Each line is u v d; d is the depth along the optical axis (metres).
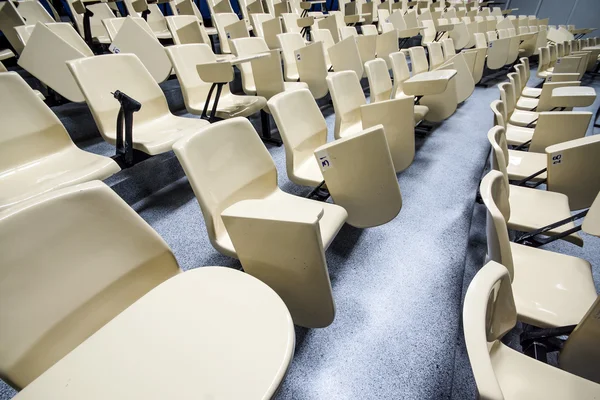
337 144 1.31
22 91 1.34
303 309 1.05
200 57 2.40
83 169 1.35
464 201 2.15
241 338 0.64
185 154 1.02
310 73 3.11
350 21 5.52
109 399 0.55
